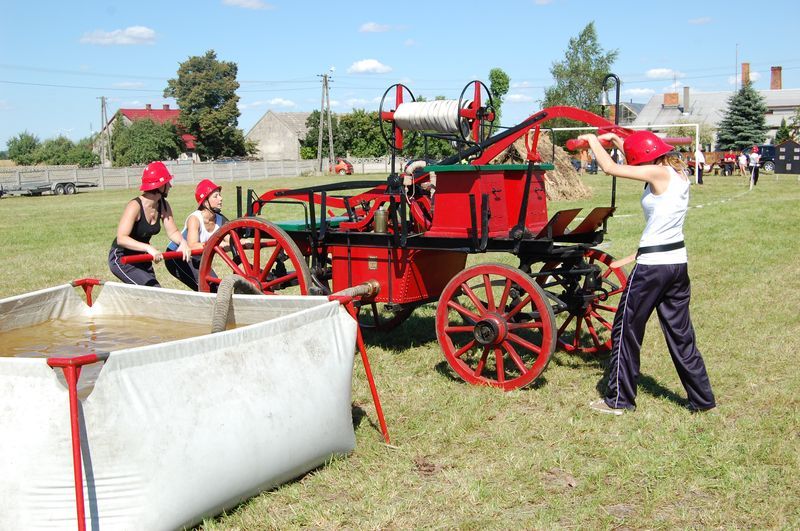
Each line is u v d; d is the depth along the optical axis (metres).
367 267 6.23
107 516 3.05
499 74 52.81
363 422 4.80
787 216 16.83
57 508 3.00
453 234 5.62
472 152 5.68
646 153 4.68
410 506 3.73
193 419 3.31
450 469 4.14
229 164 54.31
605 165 4.75
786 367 5.83
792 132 65.88
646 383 5.54
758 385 5.41
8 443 3.01
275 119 93.50
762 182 34.00
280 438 3.68
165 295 5.11
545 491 3.86
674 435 4.49
